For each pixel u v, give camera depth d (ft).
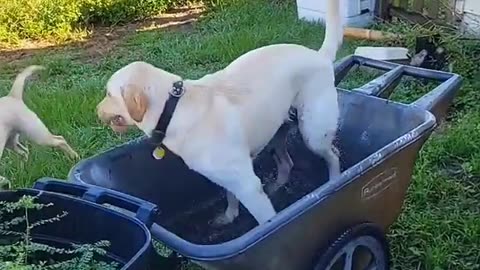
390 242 7.36
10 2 16.88
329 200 5.51
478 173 8.59
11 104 8.56
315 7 14.44
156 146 6.34
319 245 5.76
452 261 7.06
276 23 14.67
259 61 6.68
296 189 7.83
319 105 6.98
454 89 7.66
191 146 6.12
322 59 7.02
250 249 5.01
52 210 5.64
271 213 6.33
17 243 5.59
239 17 15.34
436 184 8.35
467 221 7.63
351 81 10.60
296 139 7.73
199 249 5.04
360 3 13.93
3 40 16.12
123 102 5.91
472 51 11.60
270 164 7.91
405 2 13.82
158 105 5.99
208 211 7.44
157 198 6.95
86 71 13.53
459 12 12.92
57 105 10.98
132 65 6.05
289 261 5.53
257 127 6.50
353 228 5.95
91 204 5.46
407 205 8.00
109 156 6.40
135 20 17.17
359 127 7.50
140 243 5.16
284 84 6.70
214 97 6.24
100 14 16.94
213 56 13.24
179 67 12.93
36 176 8.85
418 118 6.94
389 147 6.04
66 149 9.12
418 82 10.41
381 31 12.99
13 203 5.53
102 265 5.23
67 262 5.35
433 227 7.57
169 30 15.88
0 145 8.34
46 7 16.70
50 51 15.30
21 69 14.05
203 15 16.69
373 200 6.11
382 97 7.91
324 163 7.71
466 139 9.22
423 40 11.43
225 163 6.20
